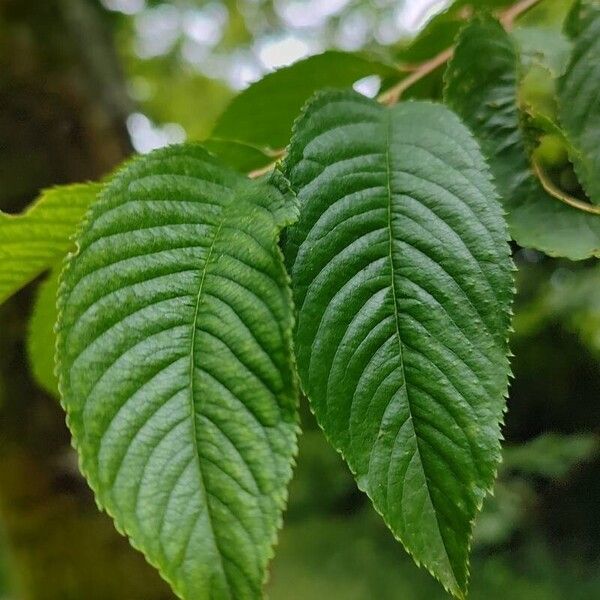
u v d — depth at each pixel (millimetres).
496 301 297
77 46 878
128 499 274
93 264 289
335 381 294
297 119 309
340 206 304
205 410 278
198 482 274
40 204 325
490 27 361
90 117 867
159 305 286
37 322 383
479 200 304
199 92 2410
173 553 270
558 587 1960
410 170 309
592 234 340
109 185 294
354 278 300
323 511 2682
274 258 285
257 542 270
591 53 365
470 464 290
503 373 293
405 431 293
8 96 828
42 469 828
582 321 1526
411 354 296
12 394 811
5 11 839
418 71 398
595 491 1987
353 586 2229
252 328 281
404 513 290
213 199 298
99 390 281
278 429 275
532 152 352
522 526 2064
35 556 849
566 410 1964
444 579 287
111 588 847
